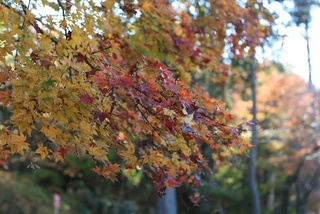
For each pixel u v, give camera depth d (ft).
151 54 17.98
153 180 13.85
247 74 48.52
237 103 57.21
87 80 11.89
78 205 67.97
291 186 96.22
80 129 11.99
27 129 12.07
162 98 12.00
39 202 61.67
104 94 11.69
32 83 11.37
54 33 13.11
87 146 12.43
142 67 12.43
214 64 20.59
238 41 20.81
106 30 14.24
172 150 13.17
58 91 11.41
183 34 18.94
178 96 11.89
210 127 13.12
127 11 16.51
